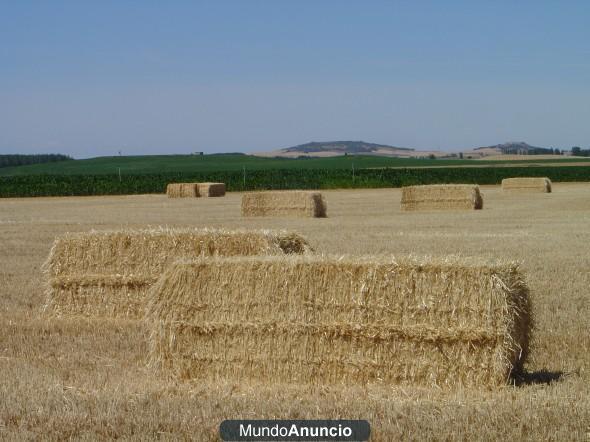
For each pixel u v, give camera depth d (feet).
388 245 72.59
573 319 39.17
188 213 126.41
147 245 42.93
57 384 27.86
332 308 28.81
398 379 28.53
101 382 28.48
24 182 240.32
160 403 25.58
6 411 24.68
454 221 103.76
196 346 29.96
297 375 29.07
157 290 30.40
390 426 23.02
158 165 469.57
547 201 152.15
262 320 29.27
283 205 116.06
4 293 49.47
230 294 29.68
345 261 29.07
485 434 22.40
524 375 29.81
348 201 160.86
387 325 28.43
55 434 22.84
